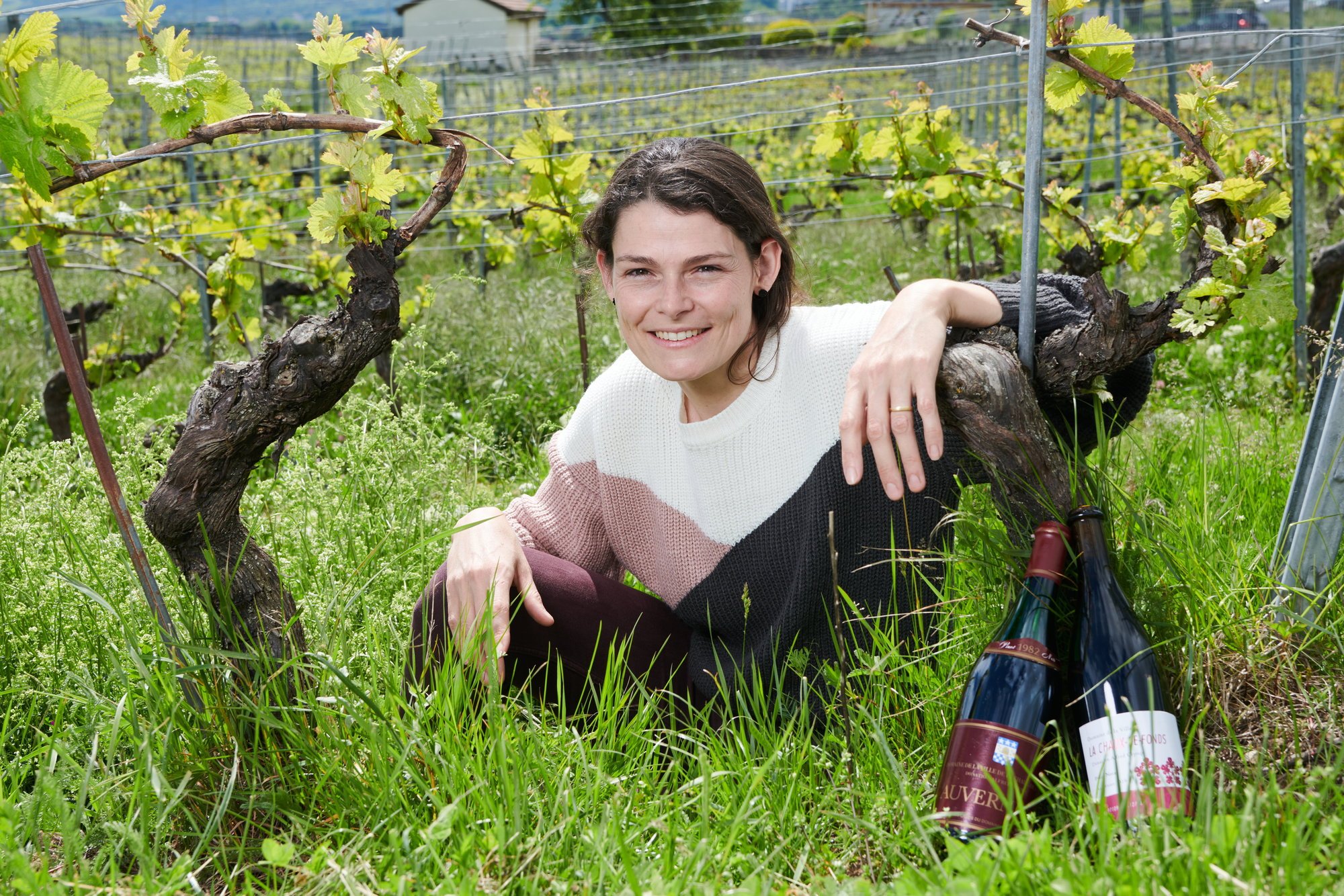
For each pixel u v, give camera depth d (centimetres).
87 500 271
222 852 174
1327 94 1598
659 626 220
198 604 195
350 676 216
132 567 238
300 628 204
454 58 1484
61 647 224
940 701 189
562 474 226
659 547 217
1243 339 491
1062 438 201
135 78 171
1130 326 179
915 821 152
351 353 180
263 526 283
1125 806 148
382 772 177
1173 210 194
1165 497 267
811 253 807
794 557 204
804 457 200
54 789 168
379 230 178
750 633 215
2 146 160
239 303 453
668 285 180
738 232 182
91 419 184
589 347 531
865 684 197
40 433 494
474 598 202
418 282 785
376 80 177
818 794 179
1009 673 171
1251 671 189
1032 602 177
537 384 510
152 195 973
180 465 183
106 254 556
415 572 256
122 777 177
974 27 188
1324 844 144
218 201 724
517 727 188
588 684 210
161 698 190
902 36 2961
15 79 160
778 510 203
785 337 203
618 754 189
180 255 456
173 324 700
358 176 175
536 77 1920
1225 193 181
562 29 4731
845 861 165
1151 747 158
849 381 172
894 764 168
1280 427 346
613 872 154
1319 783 157
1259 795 153
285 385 180
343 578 256
